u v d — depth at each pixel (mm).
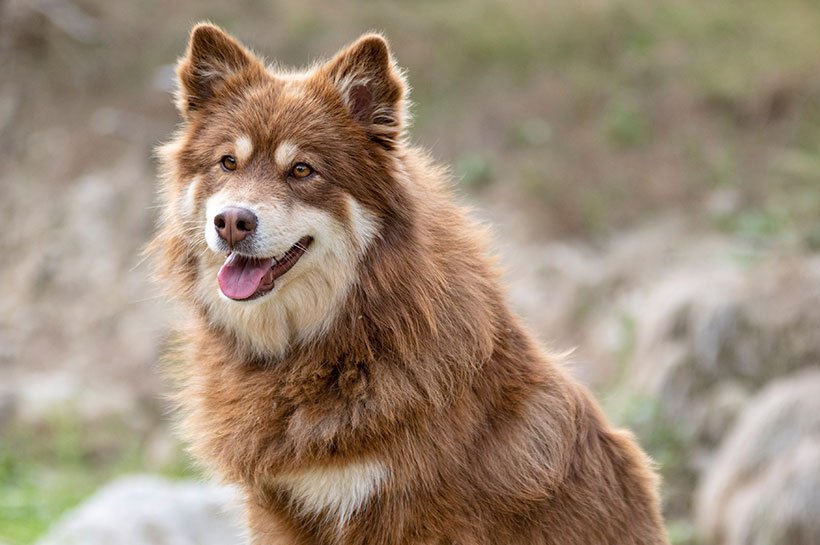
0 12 24469
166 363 7715
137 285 22109
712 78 23594
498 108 23438
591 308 19672
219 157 6824
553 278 20422
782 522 12031
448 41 24750
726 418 14672
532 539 6668
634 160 22484
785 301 15453
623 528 6930
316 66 8375
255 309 6703
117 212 22906
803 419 12844
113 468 18406
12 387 20125
